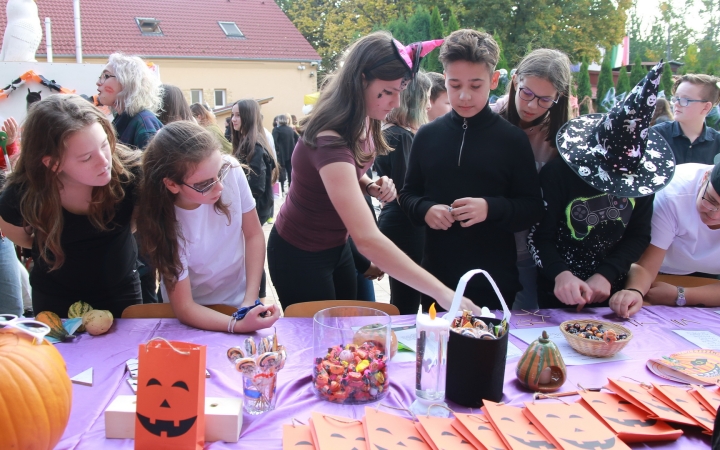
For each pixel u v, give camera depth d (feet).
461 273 7.11
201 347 3.71
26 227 5.87
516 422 3.90
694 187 7.02
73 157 5.18
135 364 4.92
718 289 7.06
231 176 6.49
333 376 4.34
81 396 4.43
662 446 3.81
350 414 4.19
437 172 7.14
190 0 63.31
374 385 4.34
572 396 4.48
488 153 6.81
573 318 6.42
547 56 6.91
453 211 6.45
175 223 5.87
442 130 7.19
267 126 61.21
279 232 6.98
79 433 3.93
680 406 4.10
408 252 9.33
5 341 3.76
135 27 57.82
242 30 62.34
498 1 62.49
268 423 4.06
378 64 5.51
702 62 108.47
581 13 66.54
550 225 6.94
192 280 6.62
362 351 4.49
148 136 9.62
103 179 5.41
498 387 4.32
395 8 71.20
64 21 55.62
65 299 6.58
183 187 5.54
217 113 47.52
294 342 5.57
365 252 5.44
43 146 5.18
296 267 6.87
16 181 5.62
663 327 6.11
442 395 4.31
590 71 68.54
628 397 4.29
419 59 5.87
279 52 61.00
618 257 6.76
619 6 68.69
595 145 6.69
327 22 76.69
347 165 5.60
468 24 64.54
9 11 13.64
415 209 7.17
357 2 72.23
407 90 9.57
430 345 4.22
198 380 3.62
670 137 12.37
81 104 5.34
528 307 8.09
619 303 6.44
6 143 7.98
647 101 6.01
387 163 9.66
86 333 5.71
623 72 52.16
